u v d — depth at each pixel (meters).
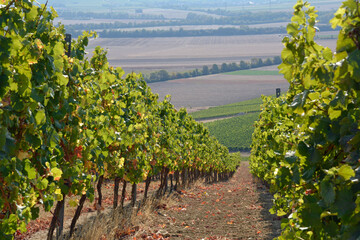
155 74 171.38
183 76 179.50
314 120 3.38
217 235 10.13
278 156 5.00
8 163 3.90
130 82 15.16
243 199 19.48
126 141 10.34
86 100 7.73
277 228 11.00
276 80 164.00
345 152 3.00
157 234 9.91
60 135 6.09
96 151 7.95
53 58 5.46
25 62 4.46
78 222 10.84
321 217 2.87
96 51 12.01
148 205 13.02
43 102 5.57
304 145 3.43
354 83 2.79
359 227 2.48
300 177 3.61
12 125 4.23
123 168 10.34
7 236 3.96
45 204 5.36
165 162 15.09
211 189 25.69
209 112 113.50
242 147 87.69
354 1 2.65
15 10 4.16
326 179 2.72
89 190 7.31
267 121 16.70
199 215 13.60
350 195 2.61
